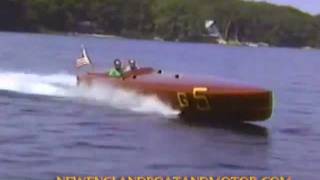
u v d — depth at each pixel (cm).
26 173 3359
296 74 14100
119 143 4191
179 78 5353
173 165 3666
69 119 5084
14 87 6931
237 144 4322
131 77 5694
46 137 4312
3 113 5288
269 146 4319
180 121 5091
